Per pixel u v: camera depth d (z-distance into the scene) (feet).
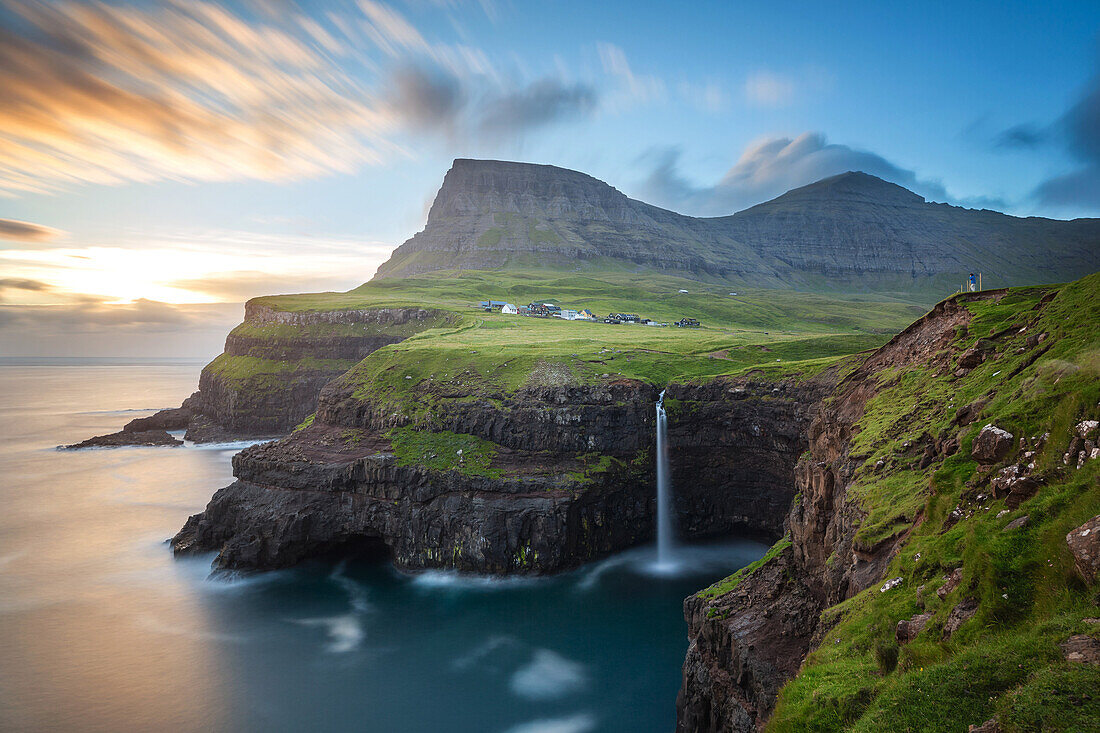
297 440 389.19
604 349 458.09
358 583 319.88
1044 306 136.87
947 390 135.95
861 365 205.05
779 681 112.98
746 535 366.22
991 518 75.72
